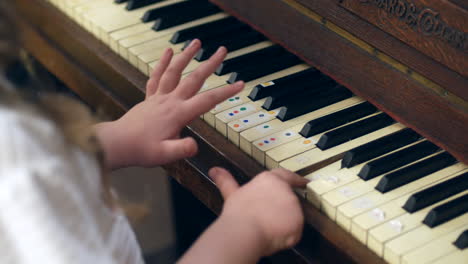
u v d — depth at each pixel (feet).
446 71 4.09
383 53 4.49
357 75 4.72
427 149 4.31
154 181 9.10
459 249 3.65
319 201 4.02
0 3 2.63
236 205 3.60
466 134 4.05
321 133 4.54
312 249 4.04
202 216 7.33
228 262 3.36
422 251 3.64
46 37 6.43
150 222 8.46
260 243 3.51
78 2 6.15
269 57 5.32
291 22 5.16
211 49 5.39
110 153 4.02
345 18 4.71
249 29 5.68
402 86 4.40
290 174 3.96
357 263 3.72
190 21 5.85
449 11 3.98
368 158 4.30
